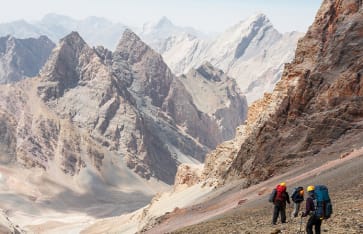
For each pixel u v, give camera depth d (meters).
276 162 72.88
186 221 72.31
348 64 80.81
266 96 110.88
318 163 61.66
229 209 59.03
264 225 27.42
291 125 79.75
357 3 90.88
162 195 142.12
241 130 119.56
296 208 27.05
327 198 19.77
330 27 92.38
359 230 20.33
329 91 78.06
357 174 37.69
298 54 93.69
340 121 71.19
